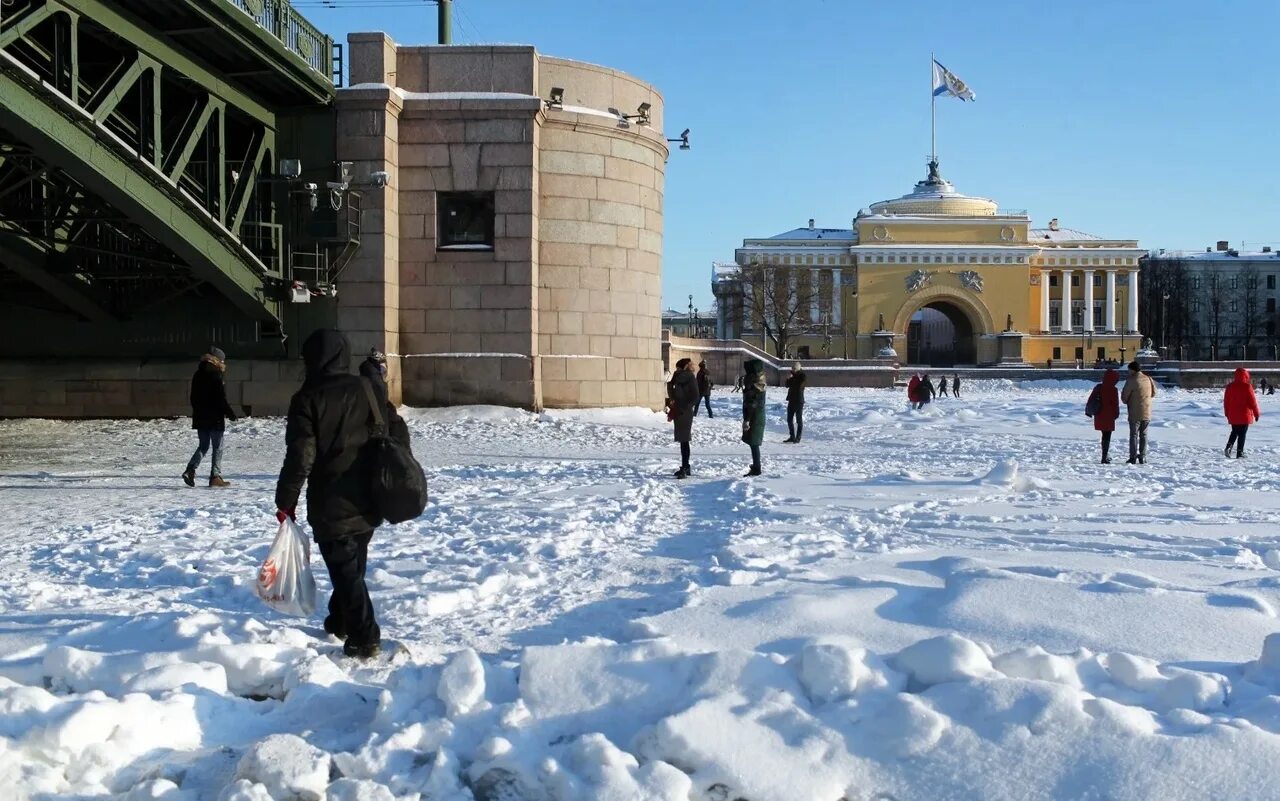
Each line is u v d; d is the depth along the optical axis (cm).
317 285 2680
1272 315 13150
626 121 2955
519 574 838
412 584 806
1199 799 388
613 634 657
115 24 1939
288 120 2736
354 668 591
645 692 491
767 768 421
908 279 10338
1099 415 1923
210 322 2789
